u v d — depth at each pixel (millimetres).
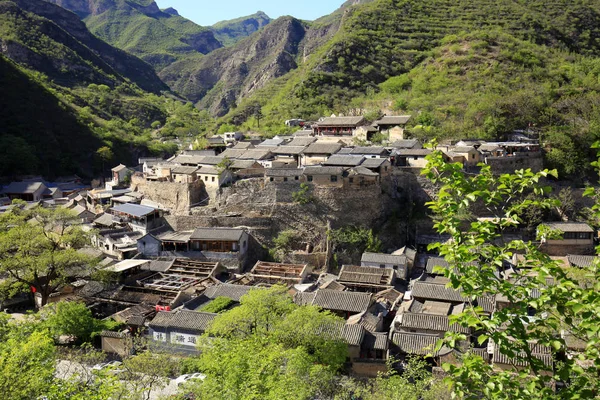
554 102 100000
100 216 83000
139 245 71562
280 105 137250
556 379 12781
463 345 40125
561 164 83938
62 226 67688
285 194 75438
